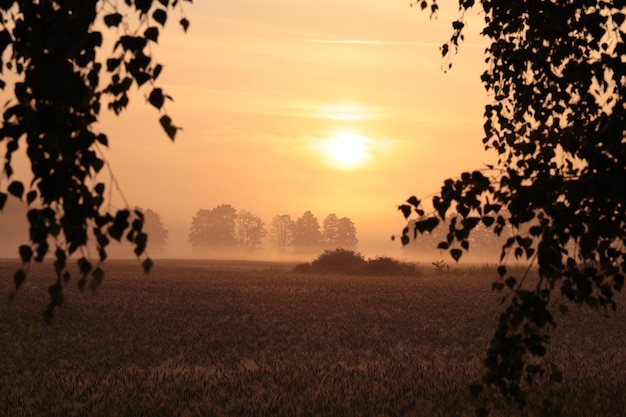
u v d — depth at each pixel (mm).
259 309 29531
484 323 25422
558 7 5805
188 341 20469
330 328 23766
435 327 24109
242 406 11461
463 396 12156
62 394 12859
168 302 31797
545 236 5391
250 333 22297
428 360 17609
